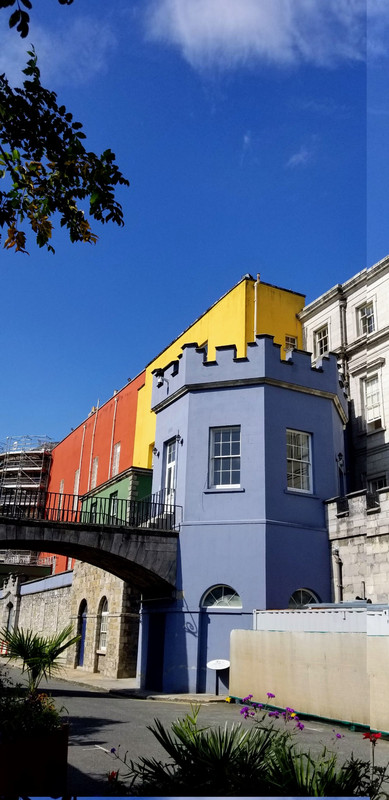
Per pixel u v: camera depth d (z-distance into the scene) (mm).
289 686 12672
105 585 23266
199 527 17406
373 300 22203
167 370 20203
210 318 24922
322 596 16922
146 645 18359
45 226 5895
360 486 21016
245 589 16391
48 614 29672
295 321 24734
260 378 17875
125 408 31094
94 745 8797
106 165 5867
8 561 41219
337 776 3771
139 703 14828
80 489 35812
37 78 5438
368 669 10664
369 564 15672
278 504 17094
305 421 18359
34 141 5641
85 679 20750
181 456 18469
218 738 4191
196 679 16203
